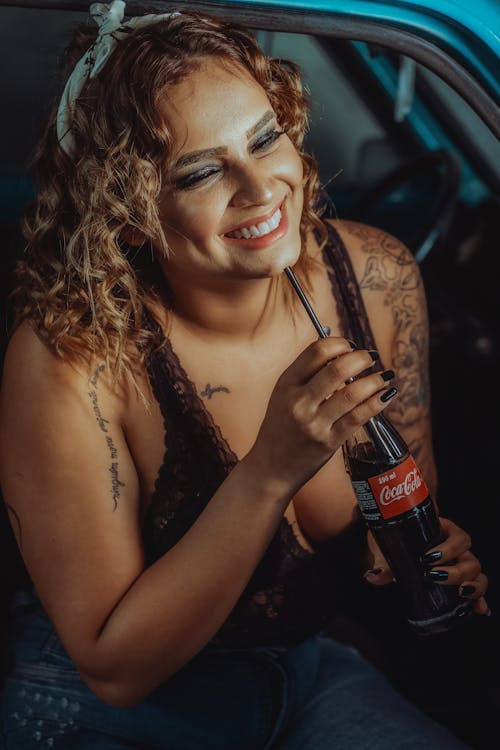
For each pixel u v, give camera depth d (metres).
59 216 1.32
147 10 1.20
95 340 1.30
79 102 1.22
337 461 1.42
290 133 1.31
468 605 1.28
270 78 1.23
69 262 1.29
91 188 1.21
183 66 1.13
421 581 1.23
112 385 1.34
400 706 1.53
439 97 2.61
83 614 1.33
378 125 3.07
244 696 1.46
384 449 1.20
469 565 1.26
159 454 1.39
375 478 1.19
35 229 1.35
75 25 1.37
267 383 1.40
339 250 1.49
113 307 1.28
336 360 1.08
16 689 1.50
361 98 3.00
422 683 2.07
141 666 1.30
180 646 1.29
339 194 3.14
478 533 2.48
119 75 1.16
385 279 1.53
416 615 1.26
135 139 1.16
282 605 1.46
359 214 2.58
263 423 1.15
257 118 1.13
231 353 1.37
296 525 1.44
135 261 1.36
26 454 1.34
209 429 1.38
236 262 1.18
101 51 1.19
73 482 1.33
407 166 2.52
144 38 1.16
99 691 1.36
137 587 1.28
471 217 3.00
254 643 1.48
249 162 1.13
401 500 1.20
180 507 1.41
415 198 3.09
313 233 1.48
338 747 1.44
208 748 1.45
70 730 1.45
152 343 1.34
